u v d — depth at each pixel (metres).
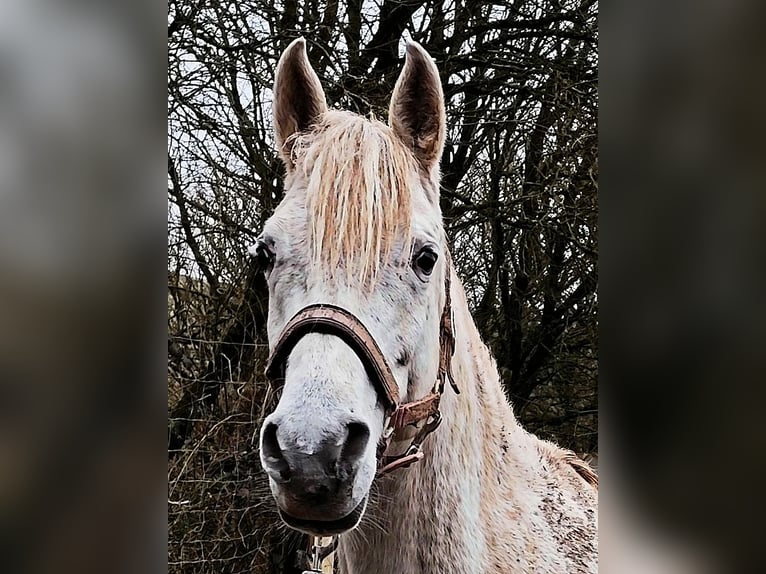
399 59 4.79
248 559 4.11
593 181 4.55
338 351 1.37
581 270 5.24
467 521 1.67
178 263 4.29
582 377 6.08
